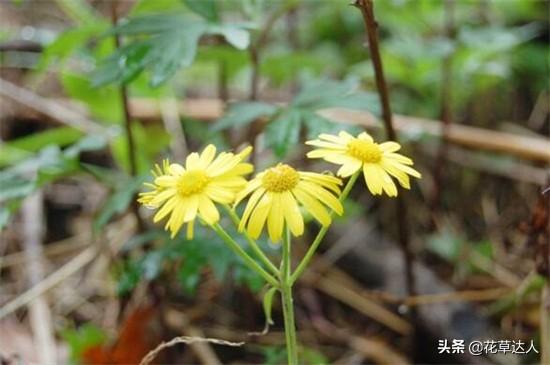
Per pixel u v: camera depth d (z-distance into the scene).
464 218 0.68
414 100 0.73
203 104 0.68
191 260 0.45
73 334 0.49
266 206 0.31
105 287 0.58
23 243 0.61
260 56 0.58
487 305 0.54
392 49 0.62
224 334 0.54
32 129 0.73
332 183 0.32
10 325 0.54
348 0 0.80
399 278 0.56
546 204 0.44
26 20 0.85
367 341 0.54
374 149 0.33
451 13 0.63
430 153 0.69
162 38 0.44
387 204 0.66
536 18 0.78
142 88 0.61
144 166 0.57
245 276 0.45
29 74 0.77
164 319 0.51
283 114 0.46
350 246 0.59
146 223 0.60
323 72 0.77
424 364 0.52
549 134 0.73
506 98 0.76
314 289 0.58
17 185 0.48
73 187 0.69
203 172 0.32
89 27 0.50
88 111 0.71
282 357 0.46
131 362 0.49
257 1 0.52
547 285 0.46
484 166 0.68
